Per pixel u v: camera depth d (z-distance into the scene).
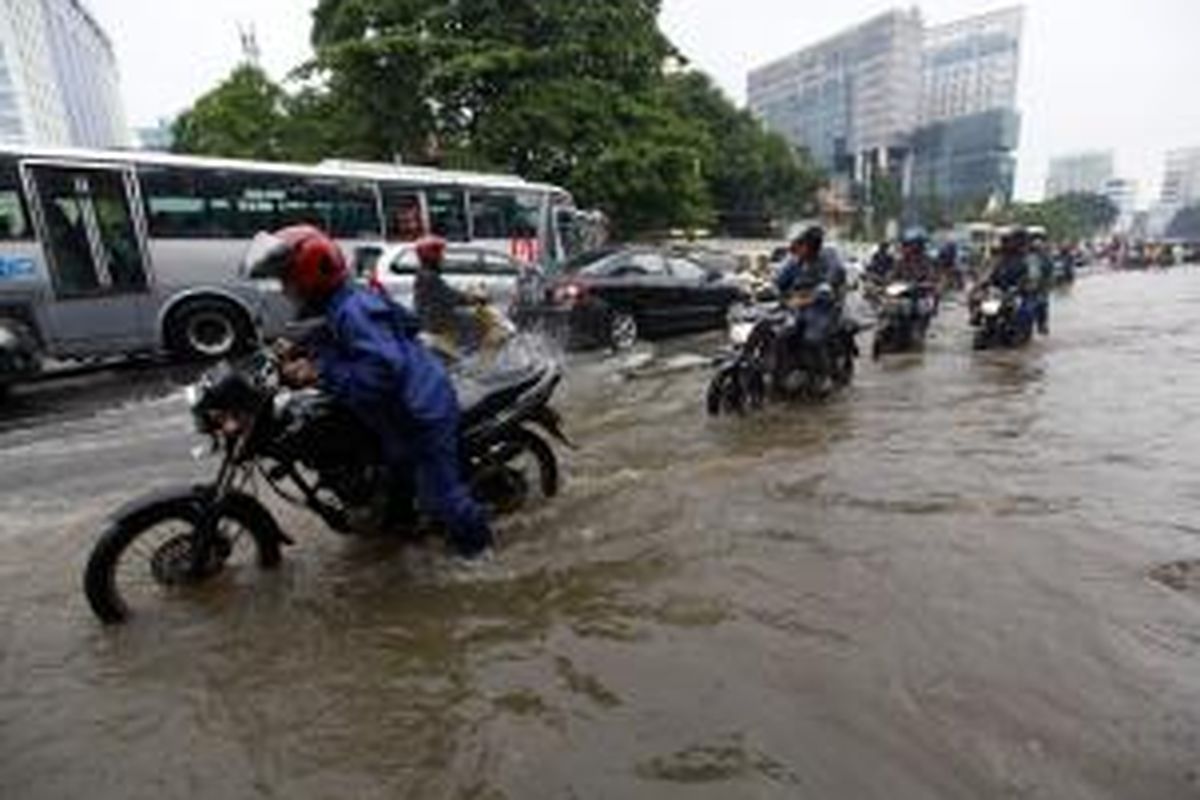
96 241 11.59
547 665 3.69
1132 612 3.94
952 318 16.47
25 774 3.12
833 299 8.66
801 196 59.81
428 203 15.00
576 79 23.83
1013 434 7.14
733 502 5.53
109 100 118.88
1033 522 5.07
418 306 8.36
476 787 2.96
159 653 3.90
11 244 10.98
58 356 11.45
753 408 8.26
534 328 12.32
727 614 4.06
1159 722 3.13
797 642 3.78
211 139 33.84
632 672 3.61
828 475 6.05
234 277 12.62
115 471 6.92
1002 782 2.84
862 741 3.08
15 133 77.62
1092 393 8.84
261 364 4.34
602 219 19.89
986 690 3.36
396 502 4.62
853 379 9.74
